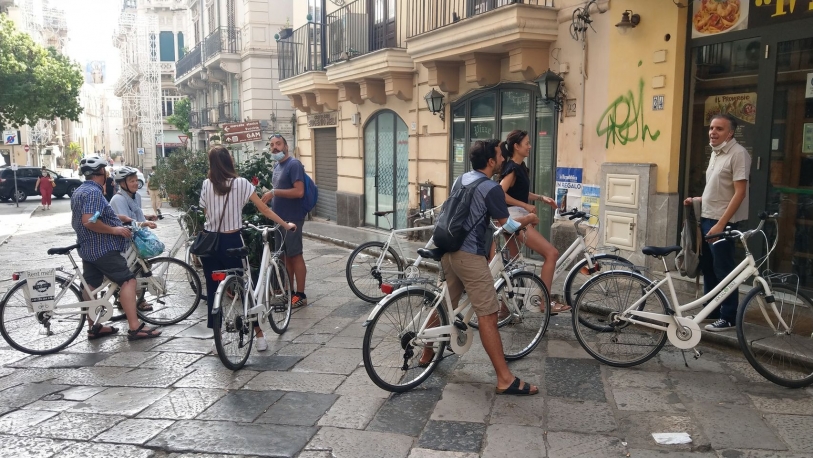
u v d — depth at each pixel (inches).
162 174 713.0
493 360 167.0
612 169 292.8
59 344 214.4
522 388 166.2
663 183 274.2
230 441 143.3
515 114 366.6
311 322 244.2
